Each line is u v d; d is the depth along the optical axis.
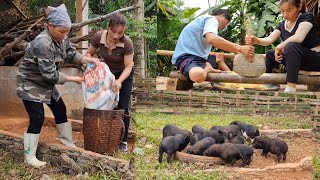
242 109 8.43
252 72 3.83
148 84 8.70
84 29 8.12
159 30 12.16
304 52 3.98
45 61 4.23
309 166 4.57
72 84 7.16
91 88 4.79
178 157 4.77
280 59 4.25
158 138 5.86
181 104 8.65
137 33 9.87
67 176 4.25
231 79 3.90
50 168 4.44
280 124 7.28
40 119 4.48
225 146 4.69
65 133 4.86
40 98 4.43
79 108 7.36
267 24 10.71
